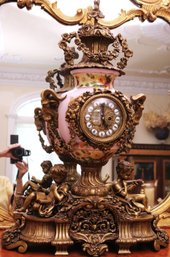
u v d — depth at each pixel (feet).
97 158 2.37
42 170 2.75
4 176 2.77
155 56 3.07
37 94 2.86
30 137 2.84
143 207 2.41
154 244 2.38
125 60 2.49
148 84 3.05
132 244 2.30
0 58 2.78
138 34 3.06
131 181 2.56
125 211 2.35
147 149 3.02
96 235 2.26
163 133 3.05
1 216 2.74
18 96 2.82
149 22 3.06
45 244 2.26
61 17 2.81
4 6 2.81
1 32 2.85
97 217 2.30
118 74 2.49
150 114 3.02
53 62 2.90
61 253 2.22
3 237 2.37
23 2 2.76
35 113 2.66
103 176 2.80
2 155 2.77
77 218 2.28
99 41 2.49
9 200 2.76
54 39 2.92
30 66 2.87
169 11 3.06
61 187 2.34
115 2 3.09
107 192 2.38
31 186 2.49
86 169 2.45
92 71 2.40
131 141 2.42
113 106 2.29
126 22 3.00
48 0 2.81
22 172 2.79
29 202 2.35
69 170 2.66
